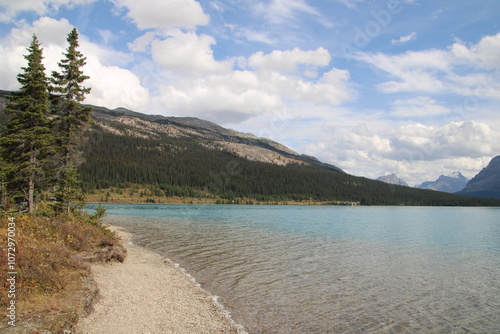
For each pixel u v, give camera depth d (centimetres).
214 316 1366
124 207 12456
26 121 2658
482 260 2945
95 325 1104
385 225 6819
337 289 1847
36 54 2695
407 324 1375
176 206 14588
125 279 1786
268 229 5278
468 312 1544
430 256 3098
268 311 1459
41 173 2744
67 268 1508
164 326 1207
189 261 2475
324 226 6200
